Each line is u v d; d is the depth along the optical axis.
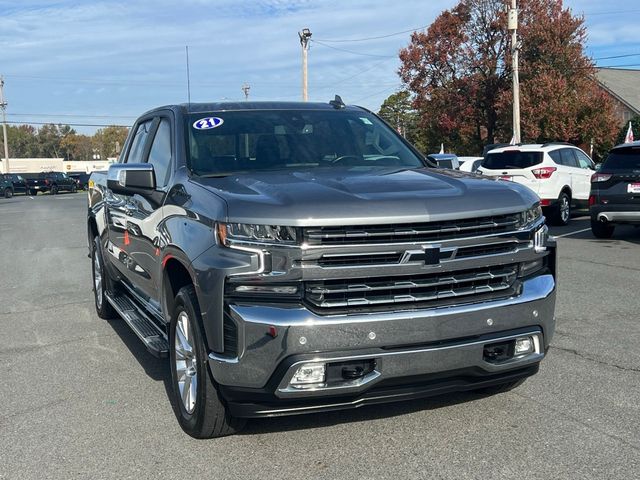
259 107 5.48
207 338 3.75
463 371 3.77
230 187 4.05
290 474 3.71
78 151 140.50
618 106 48.38
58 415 4.69
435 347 3.65
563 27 33.94
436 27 37.56
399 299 3.63
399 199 3.67
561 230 15.05
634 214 12.27
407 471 3.71
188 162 4.78
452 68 37.69
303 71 34.25
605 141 34.03
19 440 4.28
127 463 3.91
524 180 15.93
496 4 35.75
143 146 5.90
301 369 3.50
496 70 35.94
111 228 6.48
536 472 3.65
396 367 3.59
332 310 3.55
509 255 3.88
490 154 16.72
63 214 25.91
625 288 8.36
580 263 10.27
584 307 7.39
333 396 3.58
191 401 4.16
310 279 3.52
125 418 4.60
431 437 4.12
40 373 5.64
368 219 3.54
